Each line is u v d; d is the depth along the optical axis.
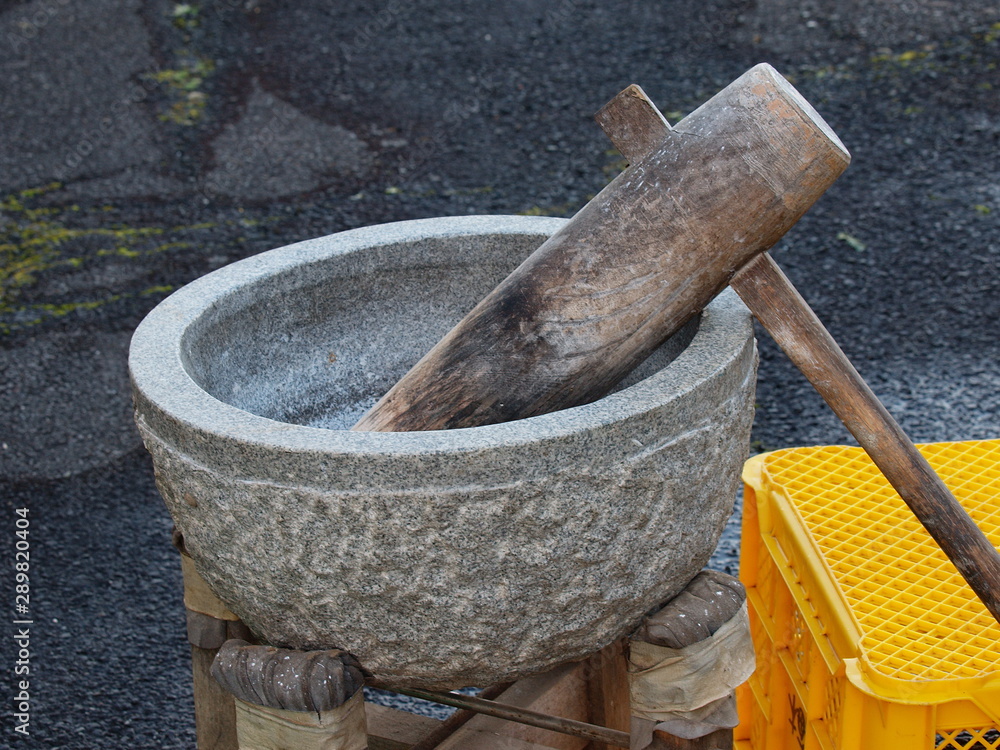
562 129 5.71
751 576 2.60
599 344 1.83
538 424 1.63
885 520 2.40
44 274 4.80
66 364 4.24
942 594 2.17
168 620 3.20
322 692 1.73
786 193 1.75
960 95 5.77
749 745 2.64
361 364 2.37
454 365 1.89
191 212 5.21
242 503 1.68
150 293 4.63
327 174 5.45
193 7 7.05
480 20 6.80
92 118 6.00
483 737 2.18
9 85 6.29
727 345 1.86
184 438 1.72
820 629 2.19
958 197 5.02
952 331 4.19
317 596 1.71
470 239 2.34
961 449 2.62
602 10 6.83
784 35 6.40
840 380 1.82
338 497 1.62
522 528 1.64
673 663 1.88
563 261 1.84
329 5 7.06
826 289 4.47
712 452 1.79
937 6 6.57
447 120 5.84
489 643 1.72
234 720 2.23
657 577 1.79
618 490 1.67
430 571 1.65
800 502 2.46
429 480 1.59
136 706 2.92
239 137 5.79
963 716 1.94
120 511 3.60
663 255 1.80
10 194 5.41
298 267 2.24
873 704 1.96
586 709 2.38
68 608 3.24
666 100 5.81
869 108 5.71
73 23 6.90
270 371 2.25
